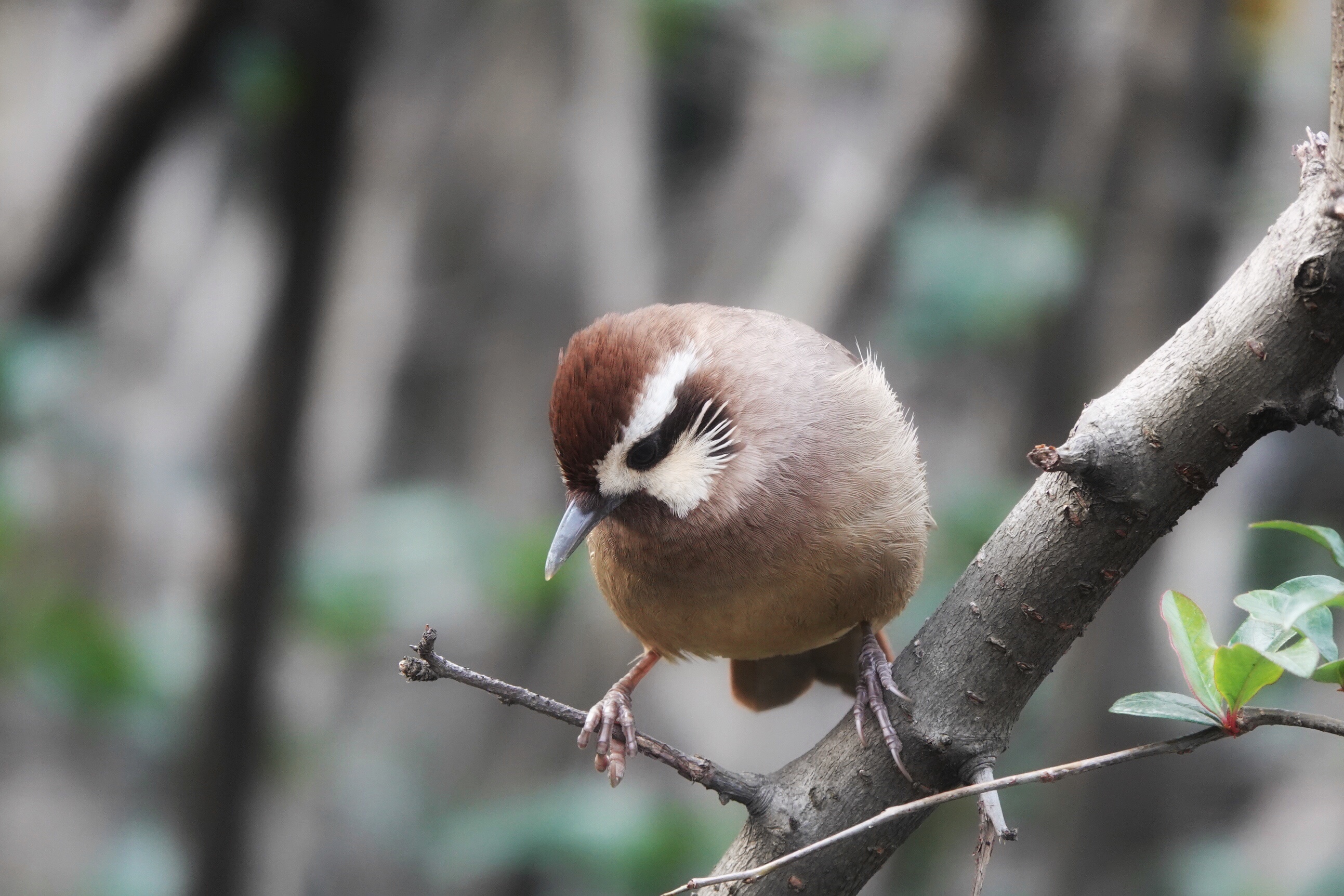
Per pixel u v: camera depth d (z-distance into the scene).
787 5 14.60
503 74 15.33
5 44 14.42
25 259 11.72
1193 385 4.52
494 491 15.27
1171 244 11.49
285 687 11.85
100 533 12.91
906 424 6.99
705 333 6.82
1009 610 4.93
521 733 14.02
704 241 15.70
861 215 13.00
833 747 5.21
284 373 10.90
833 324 12.98
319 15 10.46
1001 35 12.58
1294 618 4.00
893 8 14.10
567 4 15.11
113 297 14.48
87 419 12.98
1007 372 14.12
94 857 13.06
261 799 11.13
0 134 13.81
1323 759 13.03
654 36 14.73
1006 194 12.95
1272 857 12.34
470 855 11.44
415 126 15.14
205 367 14.02
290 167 10.80
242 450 11.03
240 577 10.84
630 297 14.21
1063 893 12.18
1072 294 11.75
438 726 14.74
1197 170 11.52
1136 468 4.59
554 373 15.64
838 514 6.42
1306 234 4.35
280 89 10.59
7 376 10.73
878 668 5.34
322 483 13.80
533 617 13.27
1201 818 12.89
